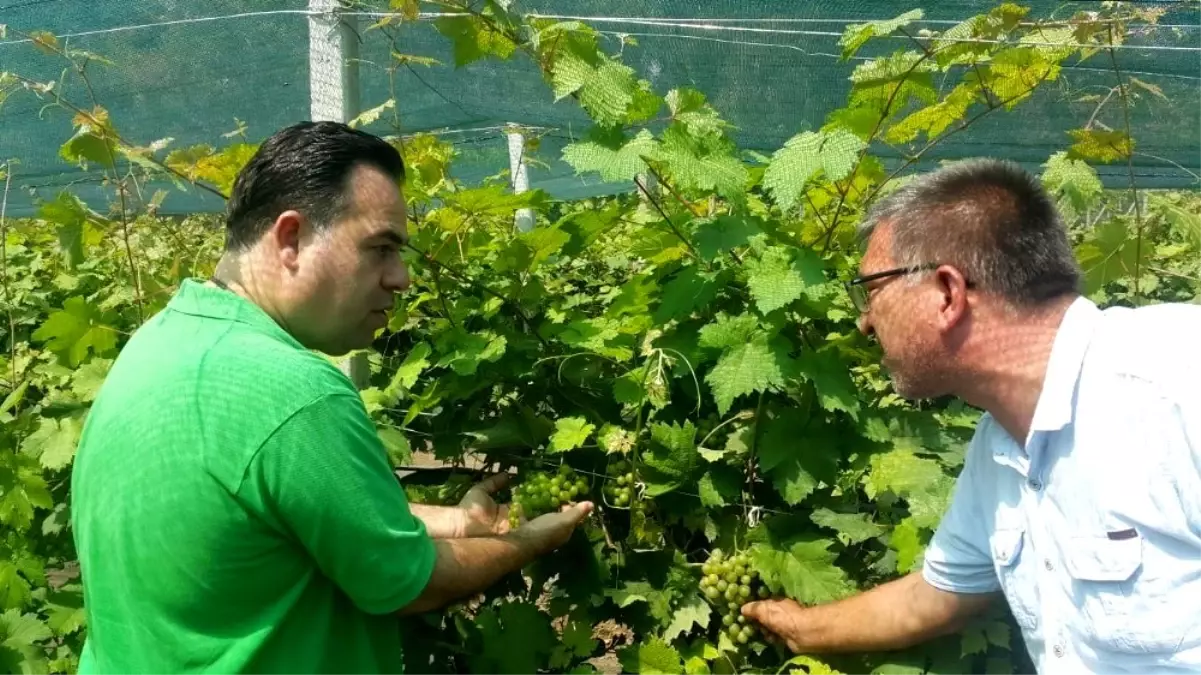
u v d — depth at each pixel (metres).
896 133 2.33
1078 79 3.59
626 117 2.18
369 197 1.78
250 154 2.57
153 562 1.58
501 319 2.60
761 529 2.26
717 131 2.20
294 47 3.79
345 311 1.82
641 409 2.33
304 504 1.56
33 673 2.92
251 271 1.79
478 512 2.22
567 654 2.37
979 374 1.70
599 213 2.54
